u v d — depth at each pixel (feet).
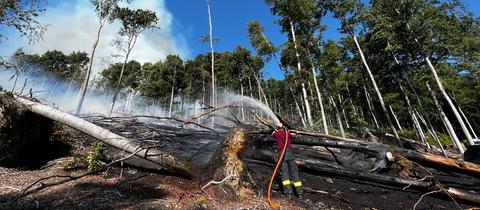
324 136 20.99
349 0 60.18
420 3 49.24
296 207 14.39
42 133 19.65
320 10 65.41
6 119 16.79
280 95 142.92
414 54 55.47
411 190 17.88
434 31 50.14
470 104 87.10
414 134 95.66
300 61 66.23
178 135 22.81
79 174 15.97
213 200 13.58
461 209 16.17
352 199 16.62
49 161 18.53
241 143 16.11
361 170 18.47
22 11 28.27
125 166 18.35
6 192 12.40
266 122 21.88
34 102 18.67
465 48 48.47
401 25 52.24
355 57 81.20
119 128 22.80
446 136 95.04
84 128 17.67
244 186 15.61
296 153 22.03
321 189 17.78
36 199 11.98
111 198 12.53
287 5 62.49
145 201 12.47
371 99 104.17
